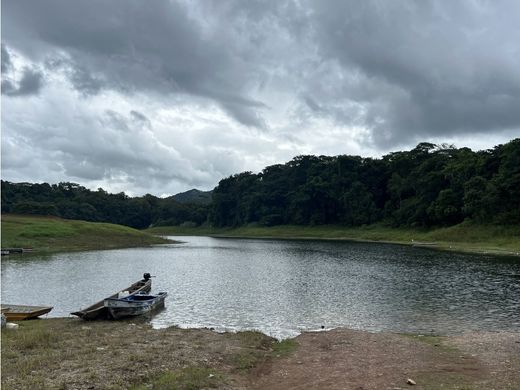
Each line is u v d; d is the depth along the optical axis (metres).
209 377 13.59
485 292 32.84
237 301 30.16
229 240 124.62
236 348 17.53
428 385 13.05
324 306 28.42
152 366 14.24
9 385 11.85
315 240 119.62
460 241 84.12
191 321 24.48
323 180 150.25
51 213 142.38
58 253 64.56
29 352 15.69
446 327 22.78
